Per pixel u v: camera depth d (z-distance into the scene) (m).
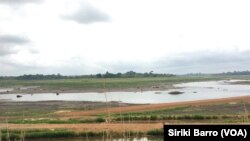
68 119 47.66
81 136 37.09
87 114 53.97
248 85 171.00
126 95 105.12
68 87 143.62
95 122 44.50
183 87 149.25
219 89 135.50
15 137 35.38
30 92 126.12
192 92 118.38
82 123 43.50
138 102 80.62
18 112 61.50
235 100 69.12
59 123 44.03
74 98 94.94
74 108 66.38
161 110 56.81
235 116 45.34
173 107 60.06
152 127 38.34
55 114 56.00
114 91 122.88
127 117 45.44
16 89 146.50
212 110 55.62
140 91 122.56
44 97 101.44
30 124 43.03
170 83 182.75
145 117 45.62
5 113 60.12
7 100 90.81
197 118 45.06
